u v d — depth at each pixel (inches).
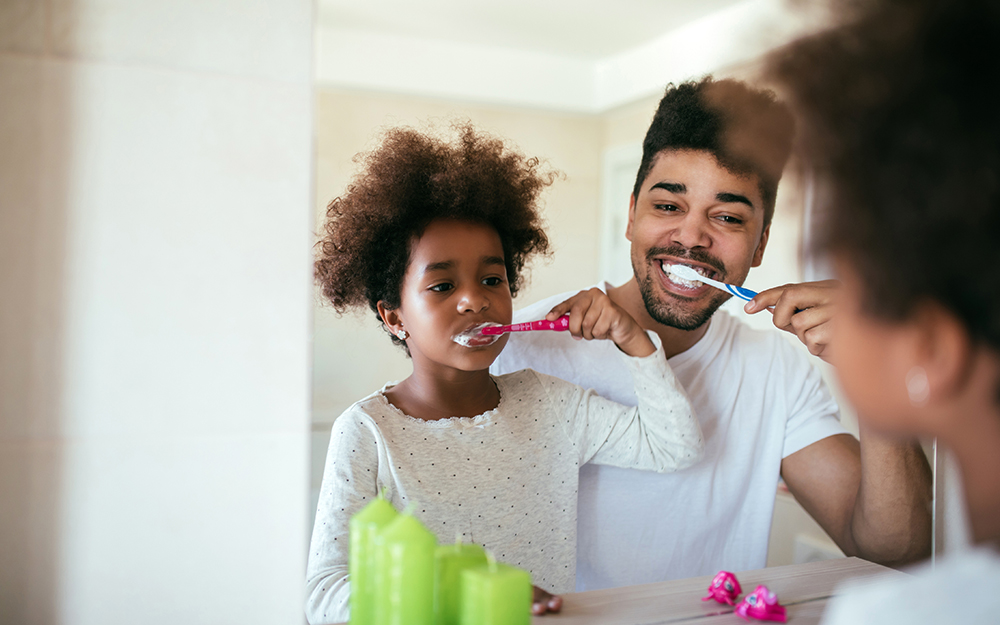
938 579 13.5
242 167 24.1
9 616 22.5
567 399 37.4
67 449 22.8
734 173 36.1
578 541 37.7
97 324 22.9
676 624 27.8
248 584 24.7
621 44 34.4
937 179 12.5
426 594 22.1
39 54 22.0
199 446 24.0
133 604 23.6
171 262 23.5
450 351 33.6
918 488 39.6
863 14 13.8
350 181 30.7
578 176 35.0
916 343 13.2
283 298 24.8
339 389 31.7
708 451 39.8
